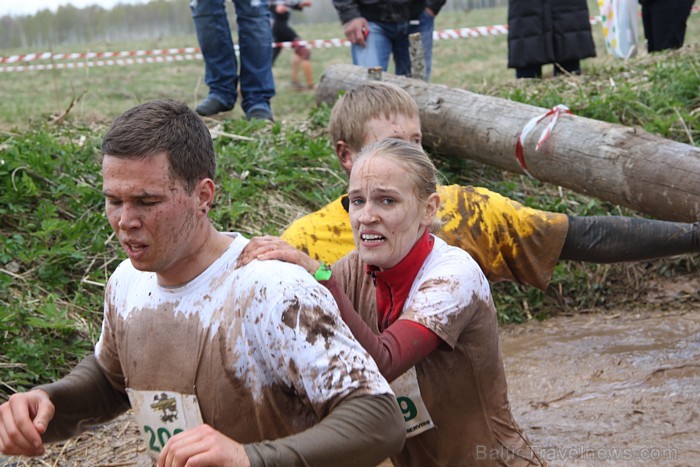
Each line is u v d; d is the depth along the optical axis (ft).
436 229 21.49
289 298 13.84
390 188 17.38
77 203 38.65
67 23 175.63
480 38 135.44
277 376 14.14
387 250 17.57
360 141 22.77
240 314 14.19
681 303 38.06
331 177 43.98
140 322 15.11
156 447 15.20
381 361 16.21
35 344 31.24
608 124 37.27
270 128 50.24
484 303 17.83
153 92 91.71
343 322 14.38
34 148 40.68
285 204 41.52
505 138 40.34
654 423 26.76
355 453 13.23
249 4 52.95
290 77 104.99
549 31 59.52
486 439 17.97
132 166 14.11
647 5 65.36
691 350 32.76
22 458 27.04
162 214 14.26
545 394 29.89
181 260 14.76
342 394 13.55
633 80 53.83
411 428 17.65
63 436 16.62
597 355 33.04
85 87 95.96
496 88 55.77
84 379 16.56
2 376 30.01
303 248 23.06
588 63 82.94
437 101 44.24
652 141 35.19
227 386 14.32
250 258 14.56
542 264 23.30
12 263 35.09
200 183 14.71
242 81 54.13
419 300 17.16
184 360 14.60
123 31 182.39
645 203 34.50
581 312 38.60
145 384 15.01
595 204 42.47
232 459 12.65
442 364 17.53
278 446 12.94
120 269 16.02
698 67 52.75
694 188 32.65
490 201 22.86
